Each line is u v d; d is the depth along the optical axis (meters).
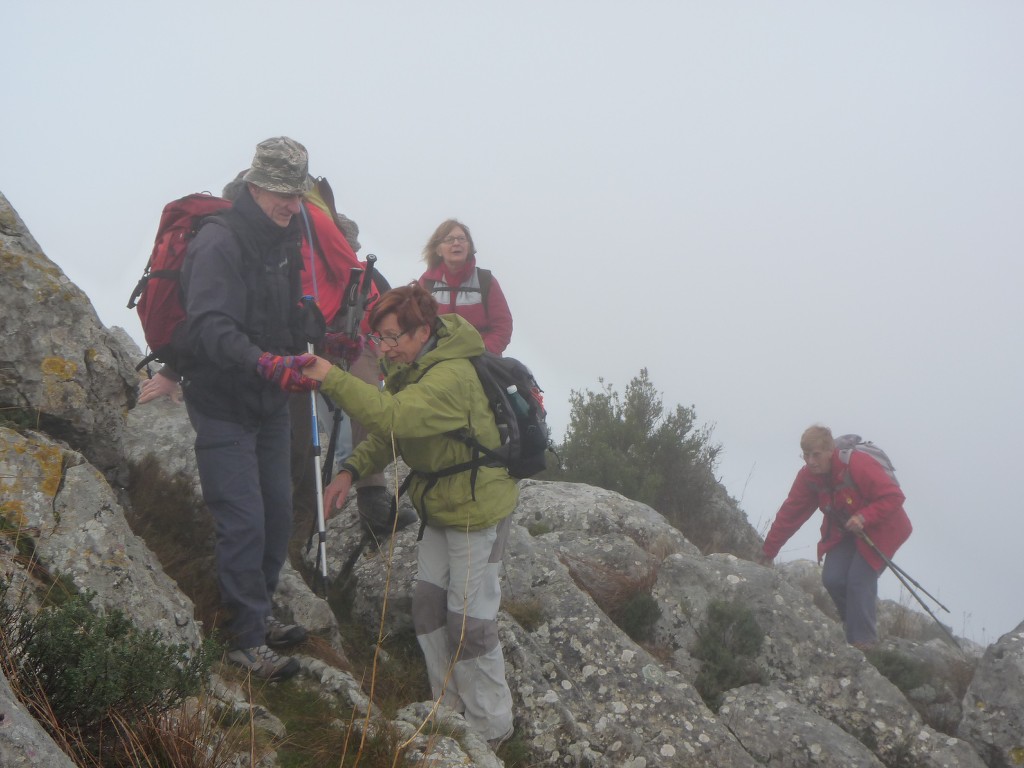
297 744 3.79
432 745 3.86
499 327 7.95
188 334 4.25
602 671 5.50
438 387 4.21
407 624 5.50
